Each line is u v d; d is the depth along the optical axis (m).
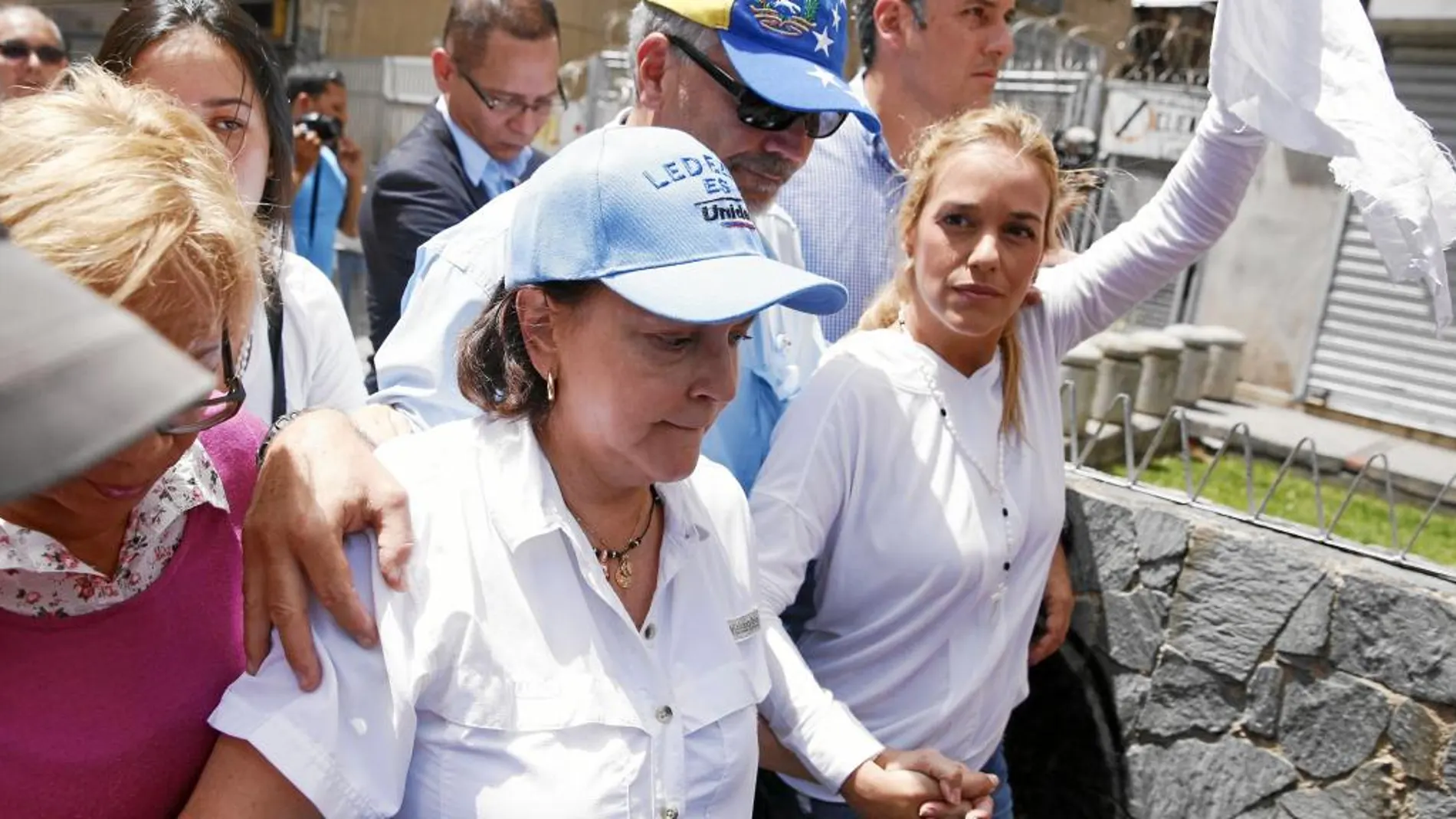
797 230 2.23
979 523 1.77
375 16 11.30
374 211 3.13
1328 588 2.26
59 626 0.92
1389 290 7.62
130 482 0.85
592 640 1.13
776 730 1.57
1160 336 6.24
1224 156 1.96
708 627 1.24
